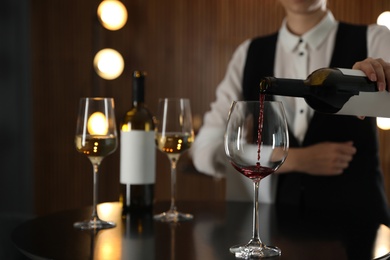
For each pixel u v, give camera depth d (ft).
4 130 18.40
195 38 17.99
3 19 18.29
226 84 8.33
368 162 7.21
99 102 5.19
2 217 17.88
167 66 18.20
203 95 17.99
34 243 4.52
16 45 18.58
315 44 7.52
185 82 18.10
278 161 4.00
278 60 7.82
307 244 4.49
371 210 7.02
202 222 5.39
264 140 3.98
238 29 17.69
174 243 4.52
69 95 18.62
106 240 4.63
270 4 17.40
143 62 18.34
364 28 7.47
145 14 18.30
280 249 4.32
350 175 7.14
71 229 5.07
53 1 18.58
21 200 18.76
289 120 7.52
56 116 18.71
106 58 17.58
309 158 6.89
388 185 16.34
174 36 18.13
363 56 7.31
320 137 7.29
